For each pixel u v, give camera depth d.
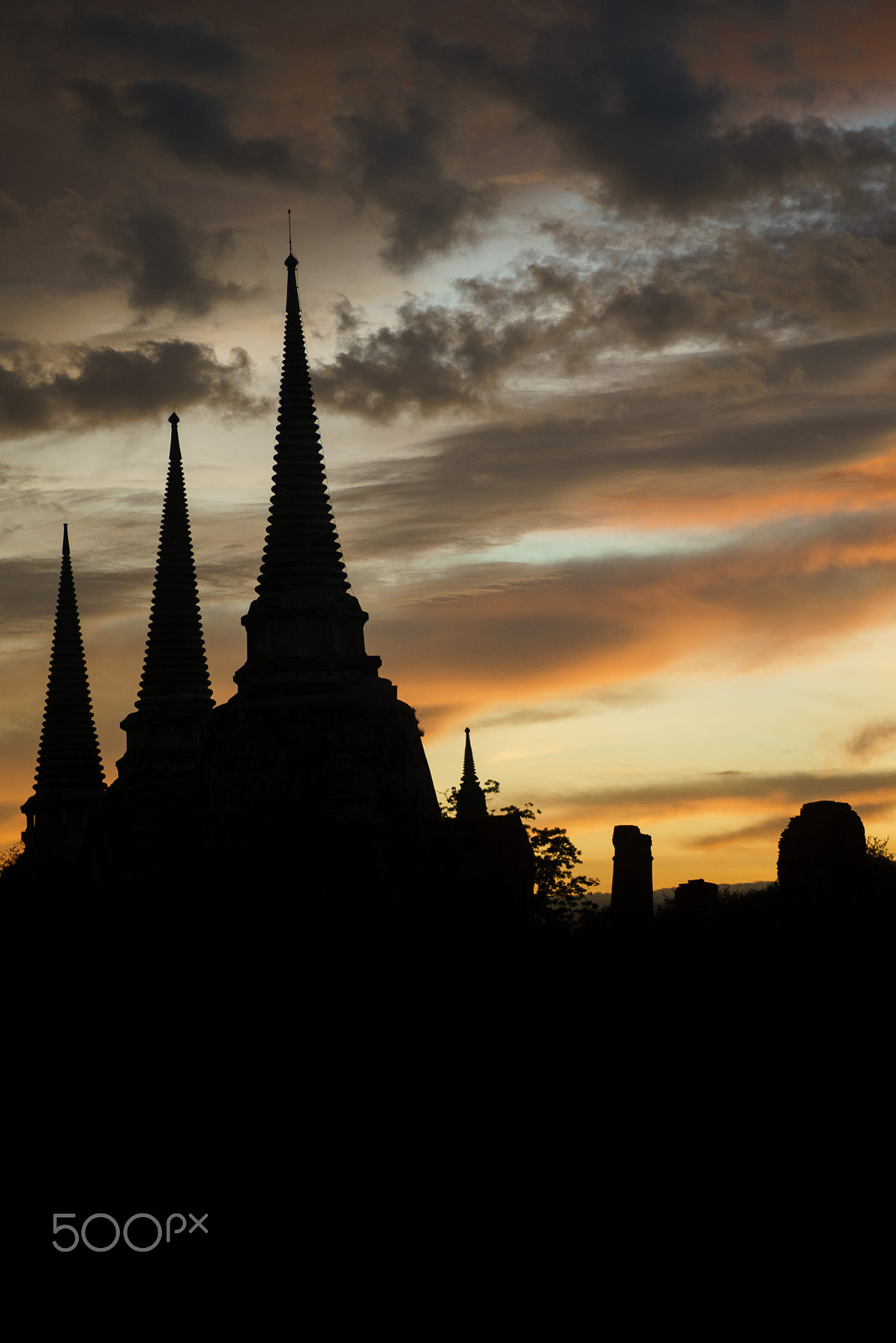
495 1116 58.53
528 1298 46.59
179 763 108.25
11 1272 48.84
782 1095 59.75
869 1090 59.59
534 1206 51.03
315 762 92.56
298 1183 53.19
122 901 94.25
